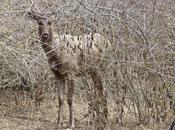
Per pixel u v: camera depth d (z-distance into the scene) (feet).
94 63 54.75
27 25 57.00
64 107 66.80
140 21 57.52
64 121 60.39
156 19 58.34
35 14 54.54
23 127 56.54
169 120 55.83
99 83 54.75
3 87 61.77
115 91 53.98
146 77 55.11
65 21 54.80
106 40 53.57
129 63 53.06
